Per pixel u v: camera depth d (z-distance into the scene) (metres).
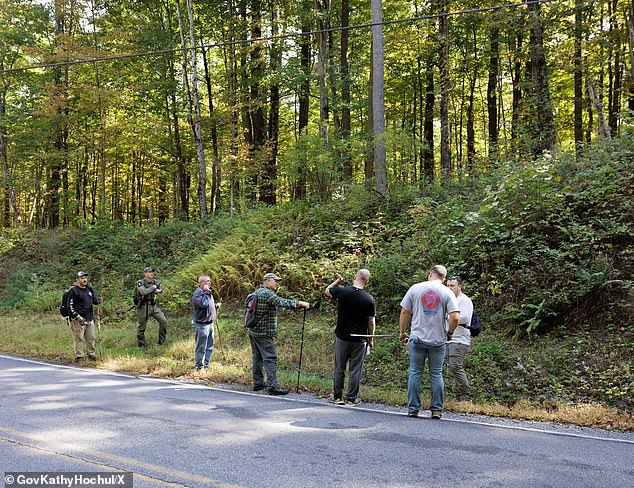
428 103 25.20
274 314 8.24
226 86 26.86
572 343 9.14
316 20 21.48
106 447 5.21
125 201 40.59
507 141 17.48
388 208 15.69
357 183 18.06
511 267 11.23
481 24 21.22
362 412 6.99
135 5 26.69
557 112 24.58
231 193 22.39
